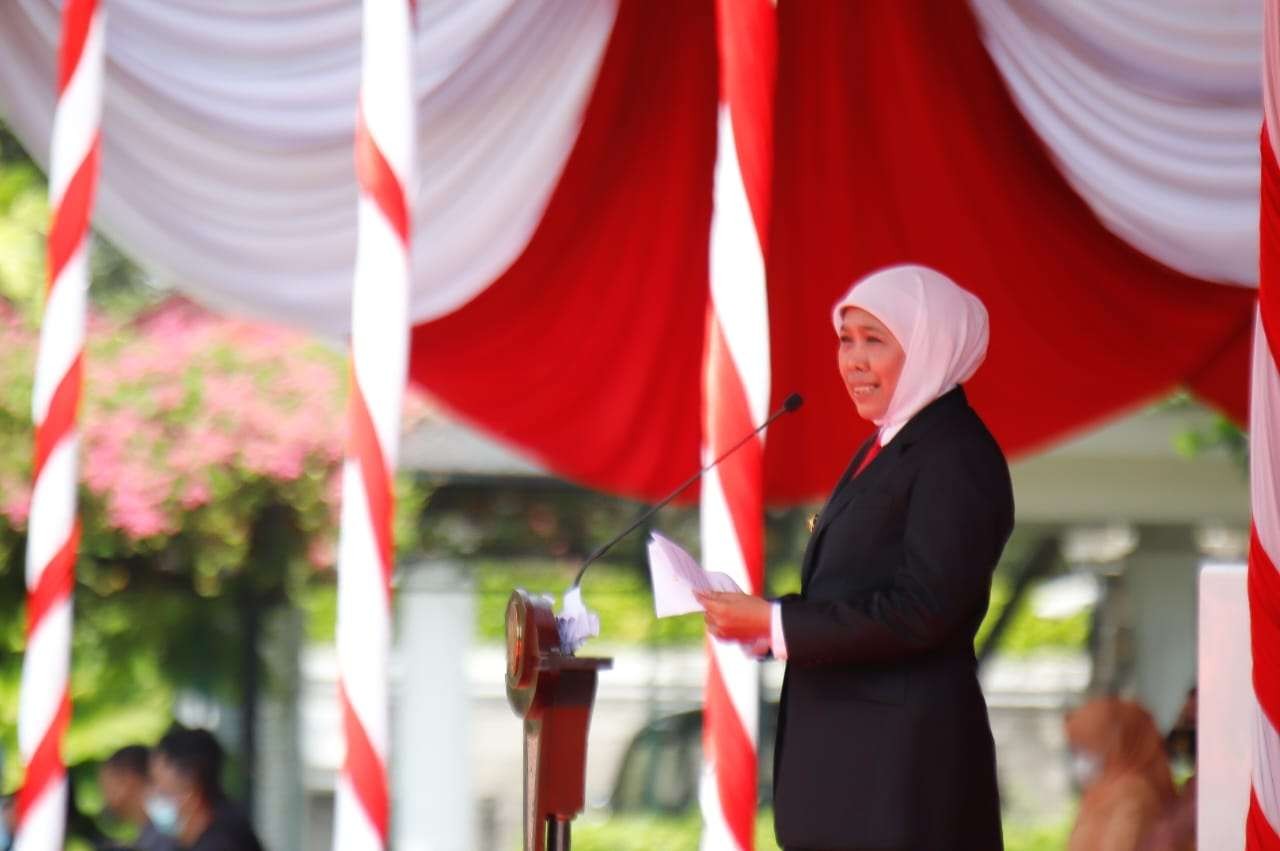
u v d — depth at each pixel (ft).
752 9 49.47
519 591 36.58
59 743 49.32
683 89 69.62
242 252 63.52
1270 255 36.06
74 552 50.01
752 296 49.16
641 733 106.73
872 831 33.50
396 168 46.47
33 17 59.26
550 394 71.97
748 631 33.71
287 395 98.43
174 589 102.12
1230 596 38.40
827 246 72.28
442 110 64.44
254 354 98.99
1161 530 110.11
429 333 70.23
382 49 46.60
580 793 35.63
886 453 34.60
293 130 62.18
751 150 49.34
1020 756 112.27
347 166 62.85
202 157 62.34
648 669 108.88
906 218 71.67
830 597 34.55
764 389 49.14
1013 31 64.90
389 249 46.34
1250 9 62.75
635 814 105.60
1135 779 53.26
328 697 109.50
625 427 72.84
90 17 50.75
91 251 104.12
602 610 108.17
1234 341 70.69
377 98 46.55
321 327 64.75
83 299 50.49
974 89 69.46
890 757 33.63
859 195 71.72
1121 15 63.26
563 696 35.63
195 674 103.81
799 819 34.35
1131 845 52.31
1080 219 70.28
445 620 105.09
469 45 63.05
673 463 73.36
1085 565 111.45
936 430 34.27
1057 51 64.75
